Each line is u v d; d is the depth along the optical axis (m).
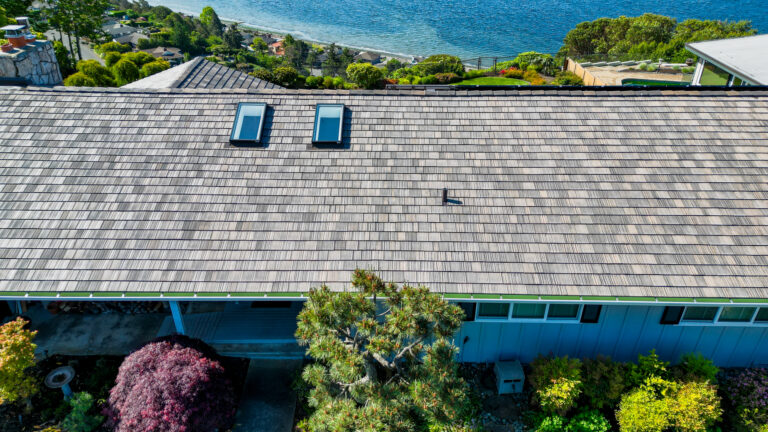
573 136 14.16
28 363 11.52
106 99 15.12
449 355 9.75
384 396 9.61
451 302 12.72
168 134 14.31
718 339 13.34
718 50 25.73
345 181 13.36
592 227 12.46
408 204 12.91
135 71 33.03
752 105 14.81
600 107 14.73
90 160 13.70
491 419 12.55
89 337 14.32
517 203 12.90
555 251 12.05
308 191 13.17
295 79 41.44
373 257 11.95
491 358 13.93
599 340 13.50
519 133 14.27
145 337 14.36
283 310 15.05
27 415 12.18
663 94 15.03
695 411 11.38
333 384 10.76
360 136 14.27
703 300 11.25
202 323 14.57
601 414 12.36
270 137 14.27
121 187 13.17
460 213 12.73
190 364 11.77
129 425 10.77
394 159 13.79
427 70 49.16
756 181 13.25
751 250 12.04
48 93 15.26
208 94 15.29
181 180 13.34
